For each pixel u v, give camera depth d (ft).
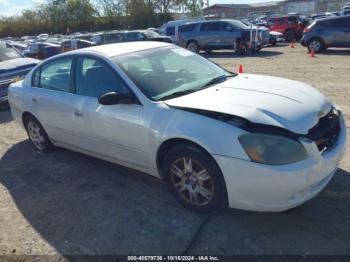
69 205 12.16
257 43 57.00
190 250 9.44
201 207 10.68
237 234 9.85
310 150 9.09
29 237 10.64
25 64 28.40
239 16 241.55
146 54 13.30
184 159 10.53
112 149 12.79
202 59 14.58
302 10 219.41
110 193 12.66
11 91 17.38
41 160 16.28
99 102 11.49
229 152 9.30
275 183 8.90
